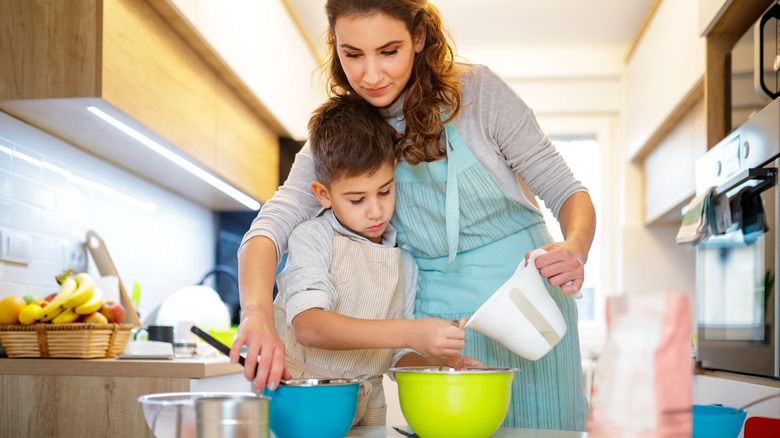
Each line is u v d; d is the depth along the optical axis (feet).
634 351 2.11
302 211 3.97
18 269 6.31
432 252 4.19
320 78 4.69
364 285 3.69
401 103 4.03
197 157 7.72
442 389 2.86
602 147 13.41
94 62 5.62
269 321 3.21
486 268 4.06
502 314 3.12
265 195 10.52
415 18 3.75
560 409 3.98
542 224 4.27
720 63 7.47
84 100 5.67
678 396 2.06
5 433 5.48
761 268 5.61
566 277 3.30
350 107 3.86
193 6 6.90
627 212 13.00
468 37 12.55
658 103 10.67
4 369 5.51
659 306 2.11
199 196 10.21
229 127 8.79
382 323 3.15
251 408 2.45
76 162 7.31
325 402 2.94
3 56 5.74
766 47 6.02
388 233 4.11
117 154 7.65
